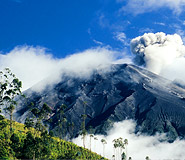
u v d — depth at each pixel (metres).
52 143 158.62
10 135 139.12
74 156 142.75
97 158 190.25
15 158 119.62
